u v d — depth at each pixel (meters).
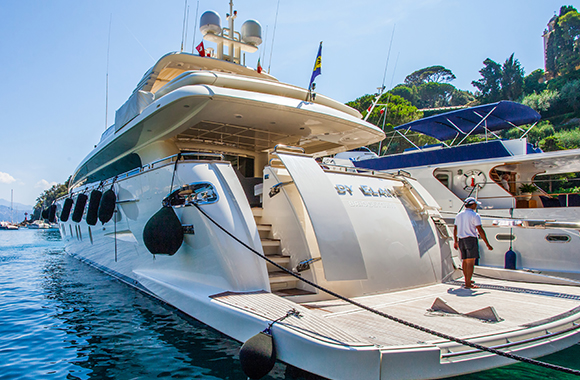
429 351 2.70
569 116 54.78
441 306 3.88
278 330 3.06
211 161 4.96
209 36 8.04
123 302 5.88
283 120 6.26
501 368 3.02
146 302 5.74
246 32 8.47
